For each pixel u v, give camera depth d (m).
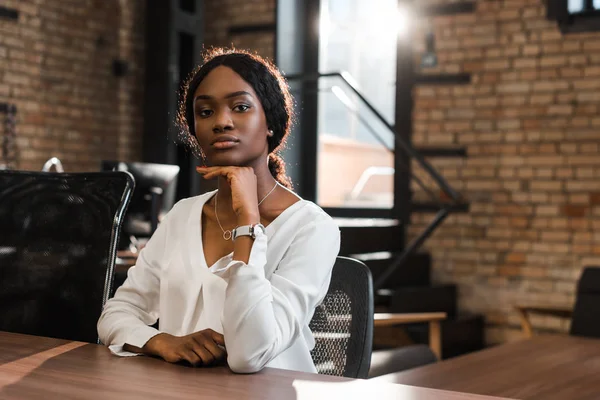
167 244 1.61
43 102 6.92
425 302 5.89
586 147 5.90
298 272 1.47
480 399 1.13
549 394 2.16
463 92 6.33
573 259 5.93
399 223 6.49
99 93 7.43
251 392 1.17
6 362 1.36
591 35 5.89
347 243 5.83
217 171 1.44
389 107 6.73
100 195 1.99
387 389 1.20
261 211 1.53
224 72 1.49
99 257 1.93
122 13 7.56
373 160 6.77
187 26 7.35
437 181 5.67
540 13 6.05
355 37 6.81
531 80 6.10
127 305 1.61
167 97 7.29
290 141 6.66
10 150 6.64
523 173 6.12
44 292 1.96
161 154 7.29
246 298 1.32
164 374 1.29
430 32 6.42
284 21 6.38
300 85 6.52
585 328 3.64
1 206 2.06
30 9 6.81
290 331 1.40
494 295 6.20
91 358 1.40
